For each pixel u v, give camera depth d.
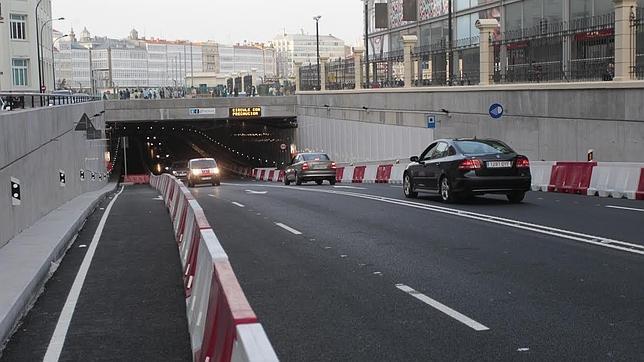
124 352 6.98
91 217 19.95
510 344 6.55
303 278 9.72
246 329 3.57
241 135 79.19
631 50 23.98
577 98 25.95
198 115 61.28
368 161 43.31
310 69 59.47
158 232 15.84
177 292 9.60
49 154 19.95
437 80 37.81
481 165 17.84
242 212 18.62
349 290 8.94
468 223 14.62
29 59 65.56
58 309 8.79
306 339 6.89
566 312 7.58
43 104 28.06
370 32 59.91
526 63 31.25
